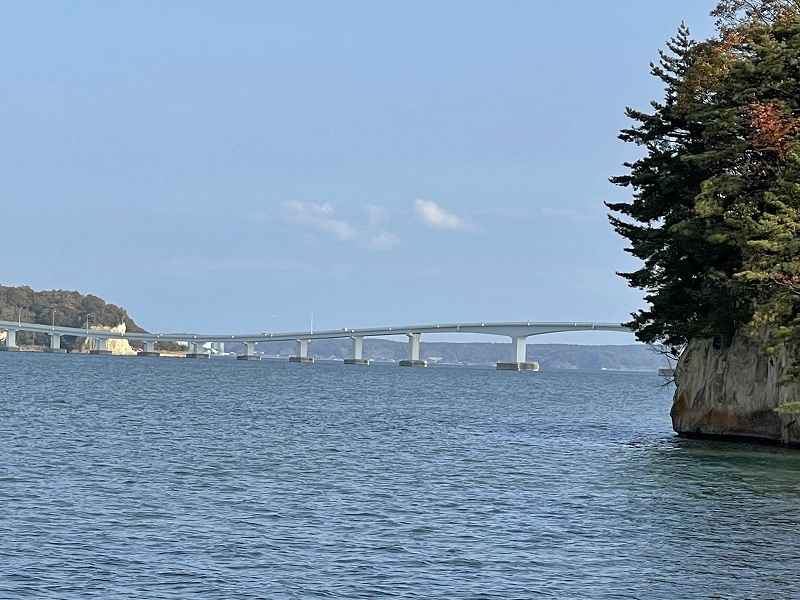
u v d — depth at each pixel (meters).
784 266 55.25
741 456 58.38
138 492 40.59
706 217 60.09
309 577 27.83
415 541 32.44
